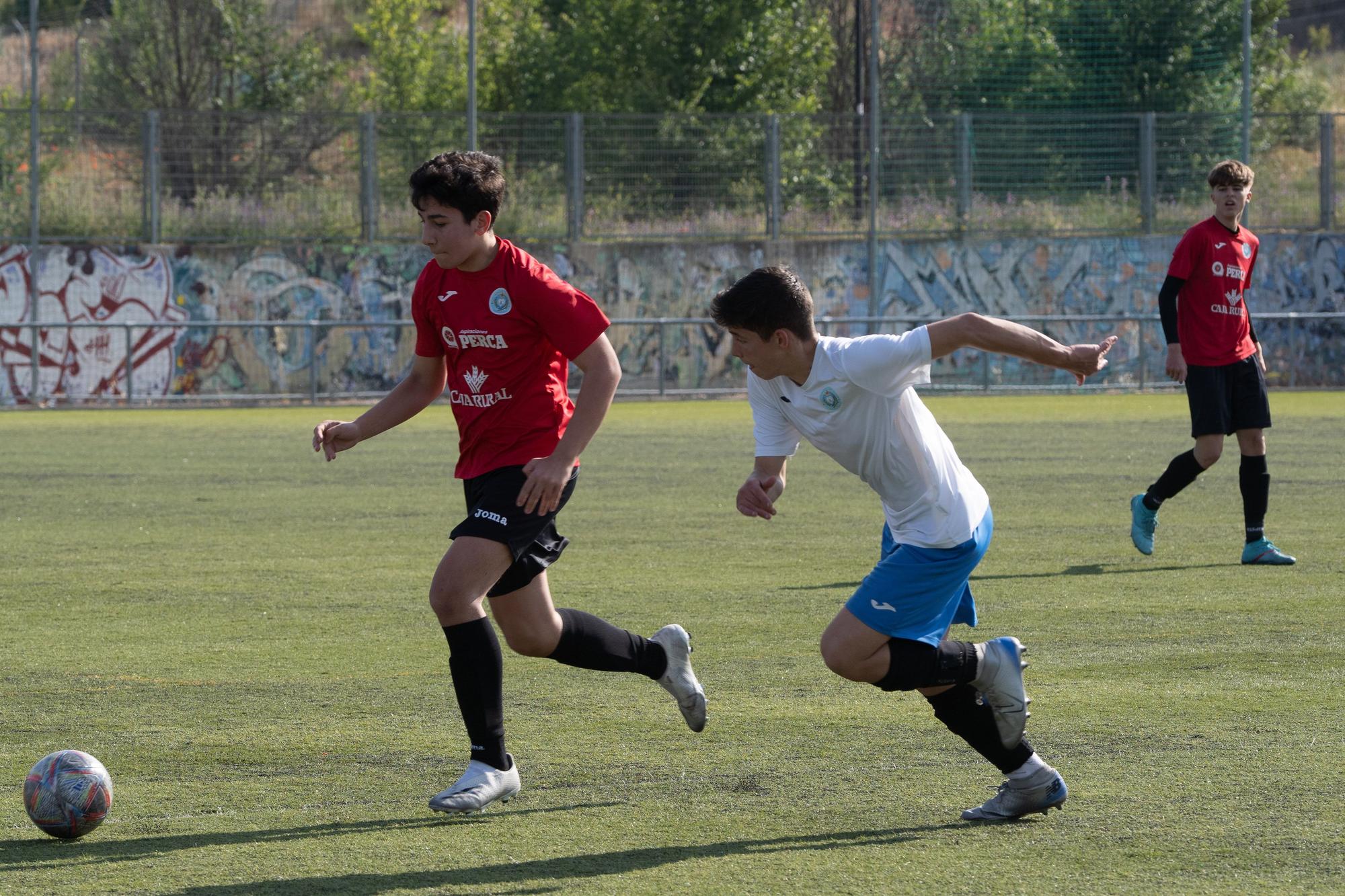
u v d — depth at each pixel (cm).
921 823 1283
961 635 2098
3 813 1334
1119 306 8369
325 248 8012
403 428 5850
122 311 7825
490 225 1367
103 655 2006
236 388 7375
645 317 8125
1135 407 6600
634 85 9481
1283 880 1126
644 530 3145
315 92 9856
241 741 1580
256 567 2733
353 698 1775
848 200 8256
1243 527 3150
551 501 1345
